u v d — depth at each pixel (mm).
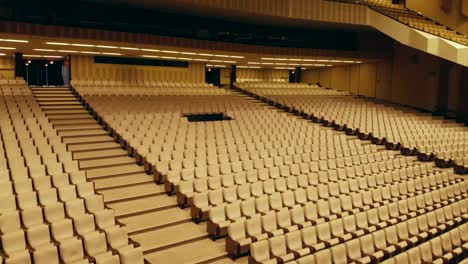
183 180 7590
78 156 8867
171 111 13039
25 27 10945
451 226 7051
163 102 13984
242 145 10148
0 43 12523
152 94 15133
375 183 8836
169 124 11219
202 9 13547
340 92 20547
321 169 9430
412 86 18141
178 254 5816
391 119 14836
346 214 6875
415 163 11031
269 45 17203
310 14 14734
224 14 14430
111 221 5750
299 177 8234
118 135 10008
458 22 16297
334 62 19969
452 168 11469
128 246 5008
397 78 18797
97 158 9023
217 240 6316
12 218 5188
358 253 5660
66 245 4703
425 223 6891
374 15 15500
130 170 8570
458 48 13148
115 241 5203
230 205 6531
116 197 7301
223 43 14852
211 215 6348
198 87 17312
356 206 7512
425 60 17484
